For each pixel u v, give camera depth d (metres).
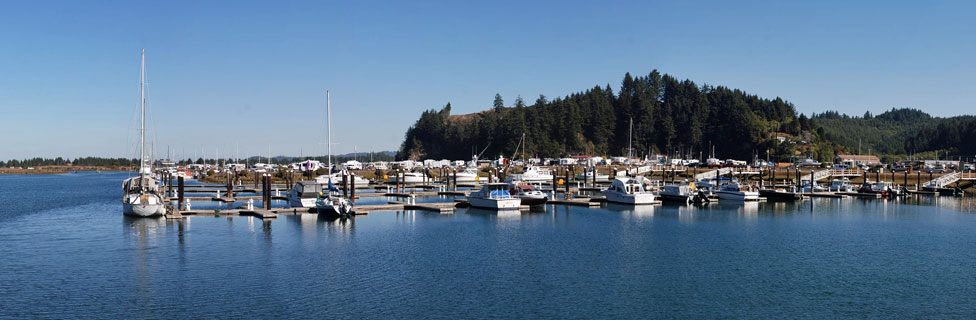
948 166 191.75
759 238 54.88
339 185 118.56
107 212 72.94
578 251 47.88
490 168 179.88
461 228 59.38
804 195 103.00
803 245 51.38
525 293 35.41
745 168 152.75
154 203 64.75
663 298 34.75
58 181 184.00
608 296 35.06
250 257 44.16
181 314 31.03
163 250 46.53
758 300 34.53
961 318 31.56
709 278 39.44
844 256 46.78
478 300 33.91
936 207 84.62
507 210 74.62
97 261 42.53
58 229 57.09
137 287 35.84
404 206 75.12
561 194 98.94
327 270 40.34
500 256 45.47
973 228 62.31
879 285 37.88
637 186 85.94
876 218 70.75
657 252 47.72
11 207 81.88
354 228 58.56
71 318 30.34
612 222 65.06
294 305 32.62
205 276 38.41
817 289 36.88
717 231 58.97
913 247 50.75
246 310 31.73
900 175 138.75
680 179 150.75
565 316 31.42
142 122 68.25
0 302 32.84
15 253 45.25
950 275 40.50
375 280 37.84
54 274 38.81
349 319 30.50
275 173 177.00
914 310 32.84
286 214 68.44
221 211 66.94
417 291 35.53
